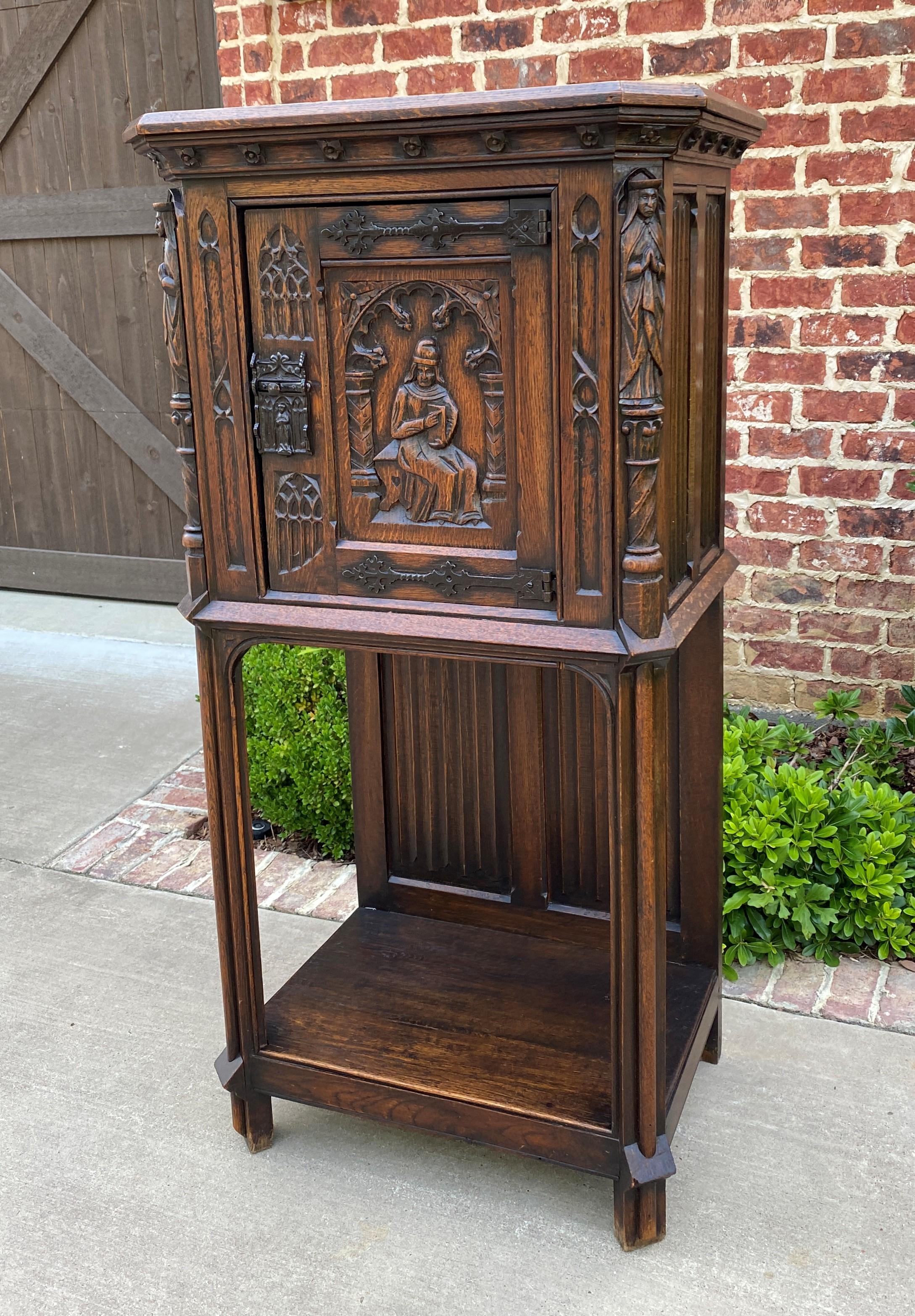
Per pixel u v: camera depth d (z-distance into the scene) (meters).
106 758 3.56
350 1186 1.88
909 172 2.76
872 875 2.42
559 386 1.41
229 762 1.79
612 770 1.53
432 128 1.36
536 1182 1.89
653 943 1.59
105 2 4.20
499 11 3.01
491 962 2.19
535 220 1.38
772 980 2.39
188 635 4.56
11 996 2.40
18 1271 1.73
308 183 1.48
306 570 1.65
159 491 4.73
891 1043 2.18
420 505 1.56
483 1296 1.66
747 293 2.96
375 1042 1.93
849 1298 1.63
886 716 3.11
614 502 1.43
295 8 3.21
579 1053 1.89
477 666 2.18
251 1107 1.93
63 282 4.61
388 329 1.51
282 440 1.59
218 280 1.56
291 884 2.86
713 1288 1.66
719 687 1.98
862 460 2.97
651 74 2.92
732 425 3.07
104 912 2.73
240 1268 1.72
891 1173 1.86
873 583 3.04
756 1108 2.02
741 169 2.89
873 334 2.88
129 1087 2.12
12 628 4.71
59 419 4.80
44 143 4.47
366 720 2.29
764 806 2.48
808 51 2.77
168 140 1.49
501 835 2.29
